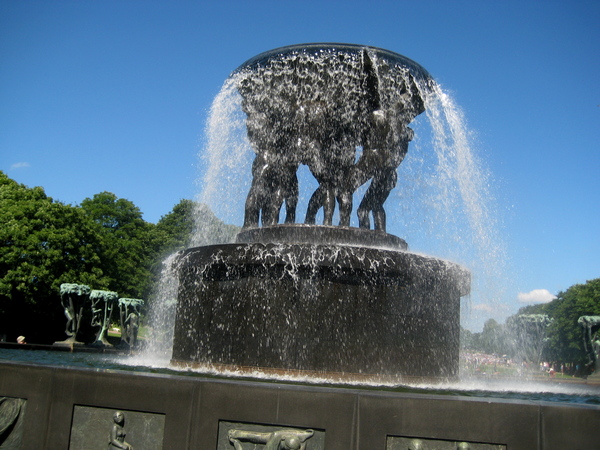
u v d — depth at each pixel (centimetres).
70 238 4003
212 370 960
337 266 928
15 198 4119
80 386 582
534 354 2553
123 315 3070
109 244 4788
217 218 1664
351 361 909
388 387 831
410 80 1177
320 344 910
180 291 1068
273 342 923
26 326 3981
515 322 2566
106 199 5569
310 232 1076
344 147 1165
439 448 523
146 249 5350
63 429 579
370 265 937
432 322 988
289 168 1163
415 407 527
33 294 3788
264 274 951
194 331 1009
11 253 3734
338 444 529
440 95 1337
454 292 1041
